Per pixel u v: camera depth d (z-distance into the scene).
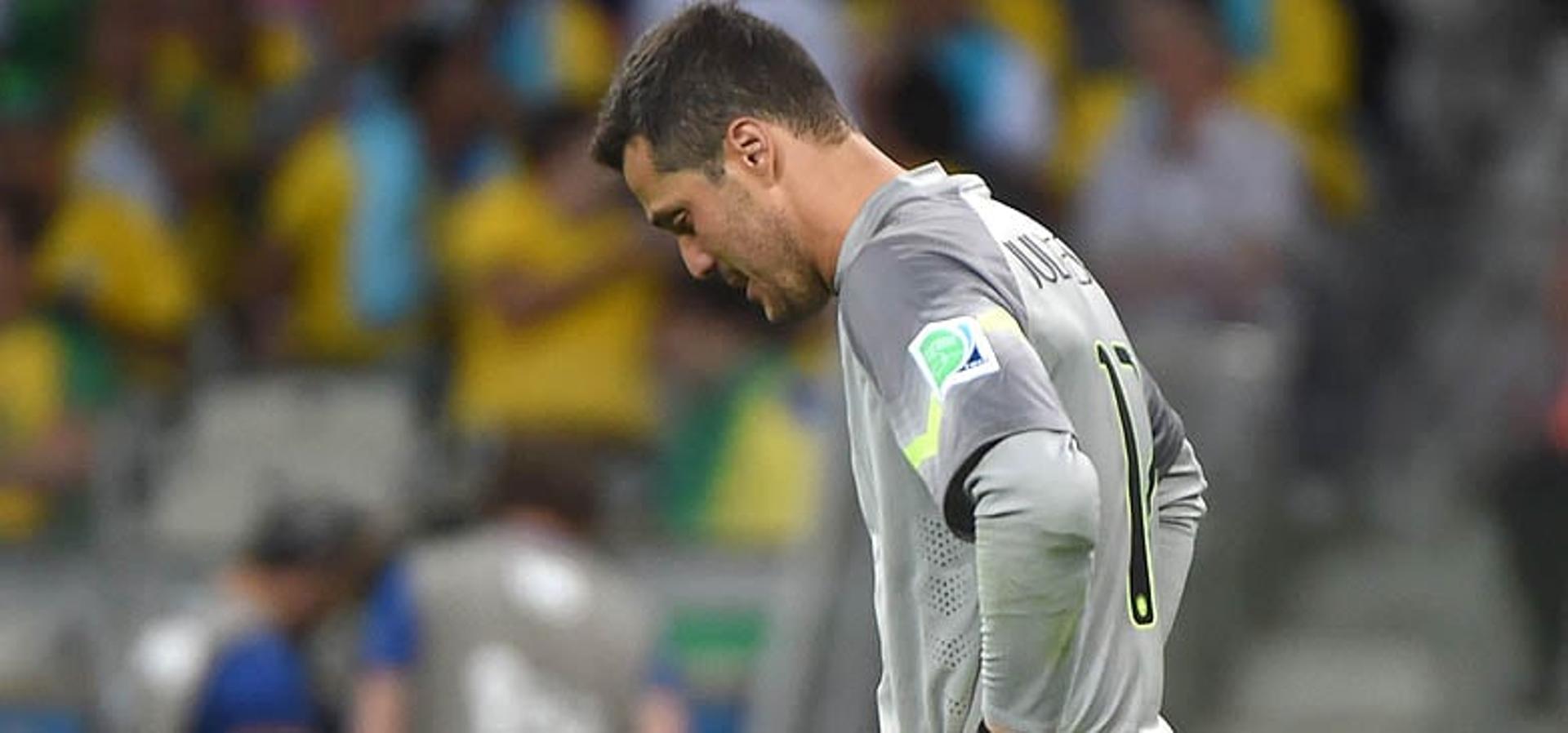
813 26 32.47
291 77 35.47
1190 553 14.34
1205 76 32.62
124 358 34.69
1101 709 13.33
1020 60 33.28
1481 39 35.84
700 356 32.91
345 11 35.03
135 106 35.34
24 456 33.81
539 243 32.81
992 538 12.64
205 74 35.88
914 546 13.45
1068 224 32.69
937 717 13.60
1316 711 29.31
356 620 27.11
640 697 25.95
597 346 32.75
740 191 13.55
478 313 32.97
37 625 33.34
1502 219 33.19
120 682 33.06
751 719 31.30
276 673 26.22
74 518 33.81
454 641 25.53
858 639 26.95
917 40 32.78
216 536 33.25
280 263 34.53
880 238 13.25
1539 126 34.59
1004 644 12.79
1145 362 27.42
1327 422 31.97
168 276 34.88
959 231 13.23
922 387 12.84
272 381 34.19
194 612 33.12
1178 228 32.16
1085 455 13.08
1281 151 32.62
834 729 26.84
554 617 25.66
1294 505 31.48
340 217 34.25
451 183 34.38
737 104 13.51
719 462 32.59
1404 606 30.78
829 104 13.61
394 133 34.34
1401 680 29.70
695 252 13.84
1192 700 28.00
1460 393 31.50
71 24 35.69
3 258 34.38
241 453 33.47
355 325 34.09
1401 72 36.03
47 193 34.88
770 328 33.03
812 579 27.31
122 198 34.81
